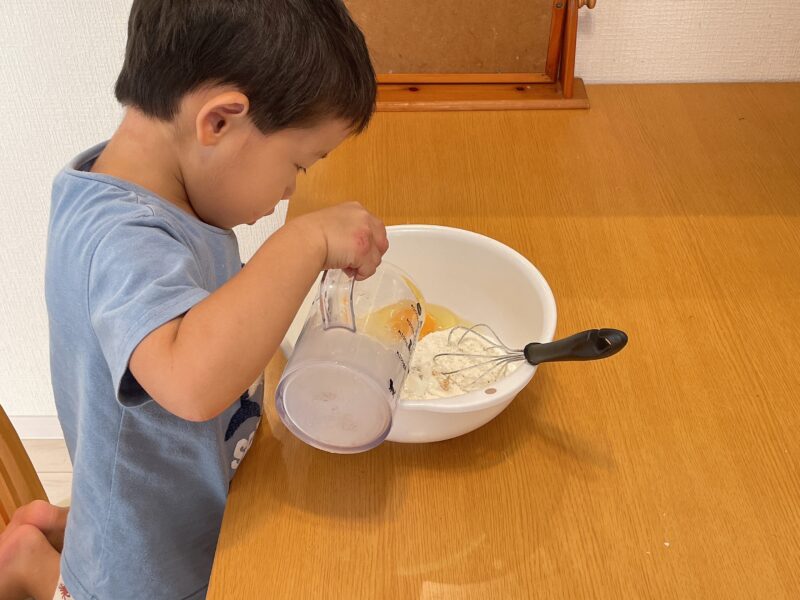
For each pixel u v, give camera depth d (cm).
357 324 65
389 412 64
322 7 64
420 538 65
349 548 65
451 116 118
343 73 65
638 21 121
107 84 129
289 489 69
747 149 111
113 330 57
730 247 94
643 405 76
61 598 84
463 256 84
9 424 99
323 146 69
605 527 66
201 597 84
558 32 119
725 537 65
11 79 128
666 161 109
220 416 75
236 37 60
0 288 154
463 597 61
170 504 77
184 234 66
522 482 69
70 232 65
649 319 85
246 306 57
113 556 77
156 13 62
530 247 94
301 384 64
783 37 122
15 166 138
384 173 106
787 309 85
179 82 62
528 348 70
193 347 55
